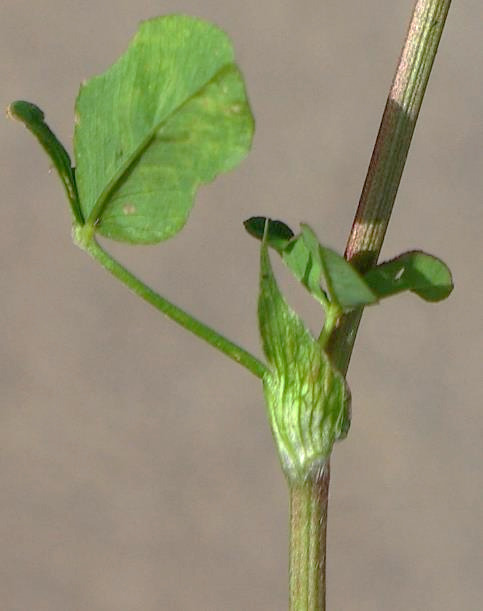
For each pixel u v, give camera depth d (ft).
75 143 0.45
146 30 0.43
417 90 0.45
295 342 0.45
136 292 0.45
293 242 0.45
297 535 0.45
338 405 0.45
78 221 0.44
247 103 0.43
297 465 0.45
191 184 0.44
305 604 0.45
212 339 0.45
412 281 0.44
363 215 0.45
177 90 0.43
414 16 0.45
